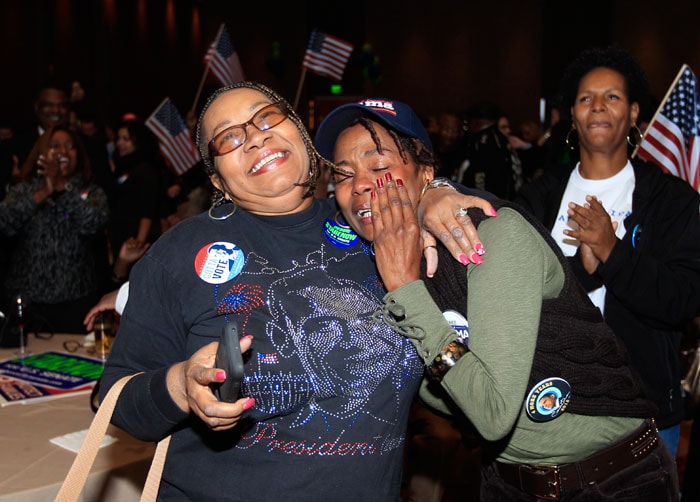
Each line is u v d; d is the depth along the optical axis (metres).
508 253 1.23
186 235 1.35
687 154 2.86
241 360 1.01
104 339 2.56
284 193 1.35
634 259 1.94
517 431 1.42
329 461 1.27
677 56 11.40
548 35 12.16
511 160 4.80
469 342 1.23
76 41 10.61
